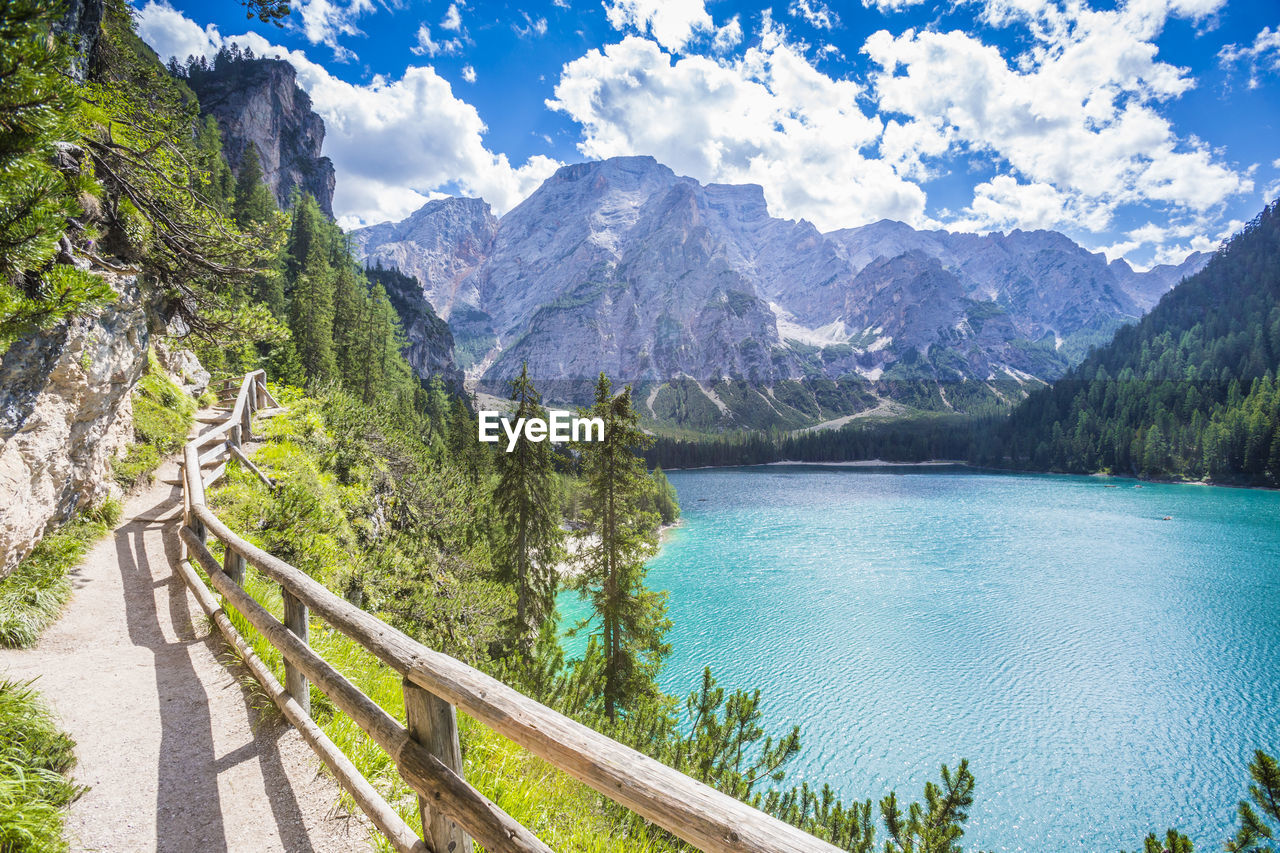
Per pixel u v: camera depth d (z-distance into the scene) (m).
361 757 4.11
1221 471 127.38
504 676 13.51
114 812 3.44
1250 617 47.34
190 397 17.36
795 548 72.31
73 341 6.76
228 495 10.69
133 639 5.93
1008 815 25.64
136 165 10.81
